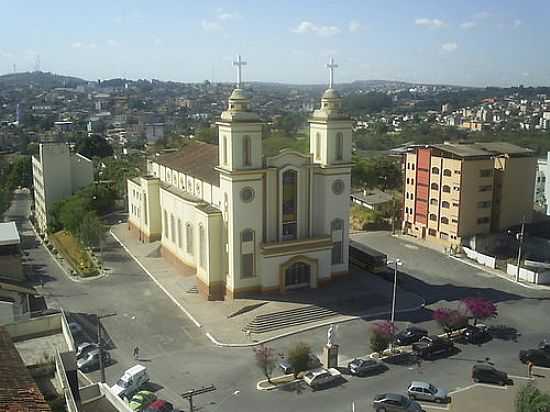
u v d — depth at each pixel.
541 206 118.00
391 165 139.25
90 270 80.19
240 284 65.56
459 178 89.44
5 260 73.12
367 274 74.75
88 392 35.78
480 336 57.78
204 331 59.50
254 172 63.75
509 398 46.94
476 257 84.88
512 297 69.88
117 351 55.41
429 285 73.69
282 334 58.47
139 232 94.94
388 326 54.31
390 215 110.62
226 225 65.44
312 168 67.94
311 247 67.62
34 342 32.03
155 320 62.69
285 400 46.75
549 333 59.69
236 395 47.50
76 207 99.88
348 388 48.62
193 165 80.94
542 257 83.50
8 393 21.72
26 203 150.25
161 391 48.06
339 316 62.56
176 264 80.12
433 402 46.34
